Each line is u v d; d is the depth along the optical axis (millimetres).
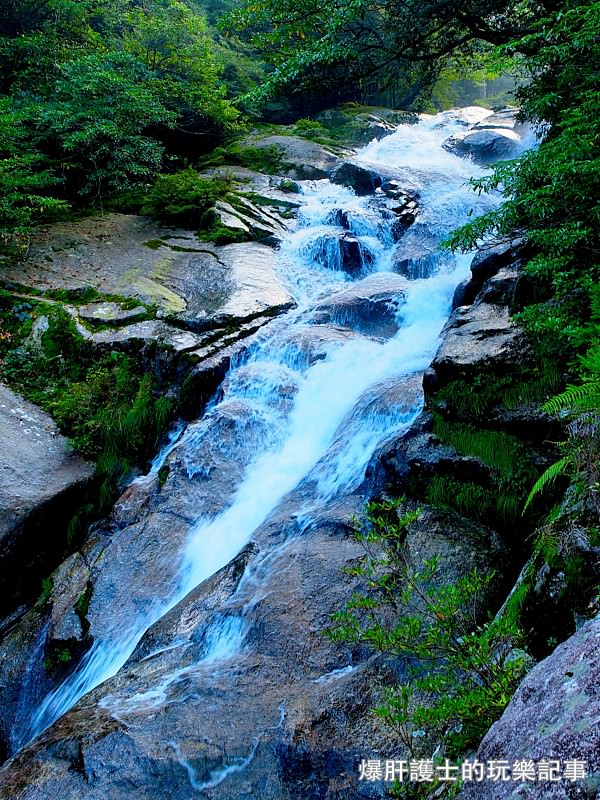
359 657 3689
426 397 5371
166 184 13555
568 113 4656
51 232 11898
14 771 3404
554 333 4574
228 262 11055
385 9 8938
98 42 16281
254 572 4828
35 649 5789
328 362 8062
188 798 3057
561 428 4258
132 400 8203
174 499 6766
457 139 17359
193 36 17391
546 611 2951
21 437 7539
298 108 21766
